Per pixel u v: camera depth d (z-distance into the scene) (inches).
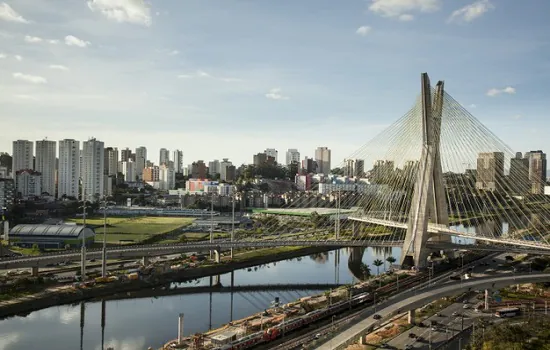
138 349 5452.8
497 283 6363.2
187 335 5871.1
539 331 4894.2
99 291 7706.7
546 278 6801.2
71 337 5836.6
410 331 5319.9
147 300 7603.4
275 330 5570.9
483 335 4758.9
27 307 6835.6
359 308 6737.2
